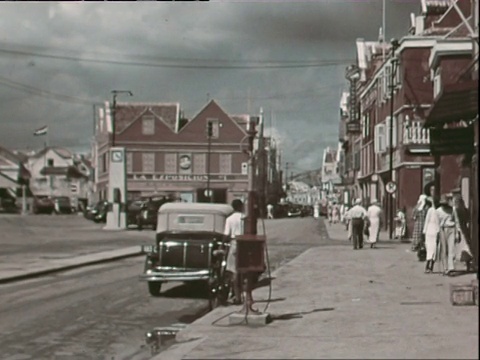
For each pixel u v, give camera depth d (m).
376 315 13.17
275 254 32.59
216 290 17.16
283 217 110.00
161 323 14.51
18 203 105.94
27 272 23.56
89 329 13.79
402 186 43.69
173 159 95.69
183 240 17.97
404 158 43.34
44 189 137.88
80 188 141.00
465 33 30.41
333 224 69.88
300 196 187.38
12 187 124.00
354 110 72.75
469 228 23.06
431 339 10.53
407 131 42.94
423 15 45.19
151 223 54.12
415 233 26.14
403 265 24.03
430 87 42.81
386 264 24.56
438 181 31.27
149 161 95.50
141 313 15.84
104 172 99.56
